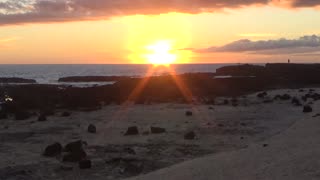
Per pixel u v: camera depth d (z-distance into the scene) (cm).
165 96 6031
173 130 3259
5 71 19838
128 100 5716
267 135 3047
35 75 15650
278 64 9512
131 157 2359
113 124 3625
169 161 2277
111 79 11400
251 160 1669
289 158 1594
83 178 1978
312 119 2912
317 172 1355
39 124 3675
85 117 4125
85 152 2436
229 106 5019
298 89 7394
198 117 4041
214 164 1698
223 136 3012
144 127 3425
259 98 5953
